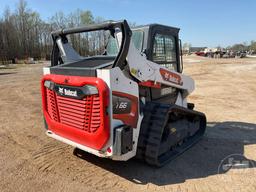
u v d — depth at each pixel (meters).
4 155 4.41
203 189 3.36
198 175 3.73
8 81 15.75
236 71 20.72
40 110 7.80
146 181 3.55
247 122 6.48
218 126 6.14
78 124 3.42
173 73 4.43
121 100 3.27
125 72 3.40
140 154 3.81
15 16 60.50
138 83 3.66
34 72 23.09
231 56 54.81
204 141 5.09
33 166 3.99
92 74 3.18
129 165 4.01
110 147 3.22
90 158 4.25
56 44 4.12
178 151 4.42
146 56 3.96
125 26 3.12
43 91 3.93
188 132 4.87
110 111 3.12
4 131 5.71
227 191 3.31
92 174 3.73
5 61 49.25
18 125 6.19
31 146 4.80
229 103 8.80
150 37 4.00
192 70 22.27
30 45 61.41
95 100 3.13
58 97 3.64
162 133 3.78
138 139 3.76
